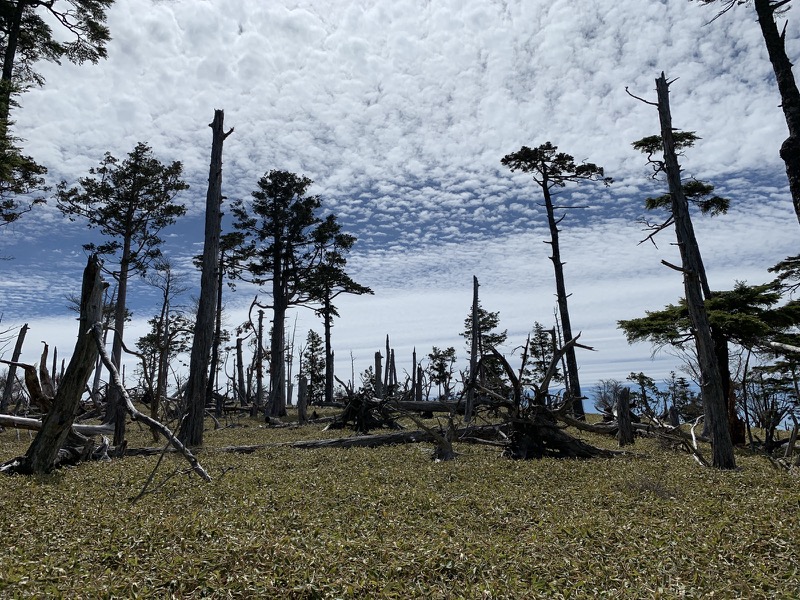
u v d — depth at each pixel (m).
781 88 13.04
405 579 5.45
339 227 42.19
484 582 5.32
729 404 23.23
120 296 35.47
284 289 42.34
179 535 6.30
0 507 7.95
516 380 15.56
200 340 19.64
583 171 34.94
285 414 39.91
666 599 4.97
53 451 11.72
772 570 5.85
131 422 26.89
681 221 15.02
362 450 16.39
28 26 25.16
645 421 27.64
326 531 6.83
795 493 9.41
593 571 5.70
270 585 5.02
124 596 4.81
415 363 62.69
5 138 18.62
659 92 15.50
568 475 11.87
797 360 22.73
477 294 32.31
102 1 24.62
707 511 8.18
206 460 13.85
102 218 35.25
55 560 5.47
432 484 10.63
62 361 38.72
